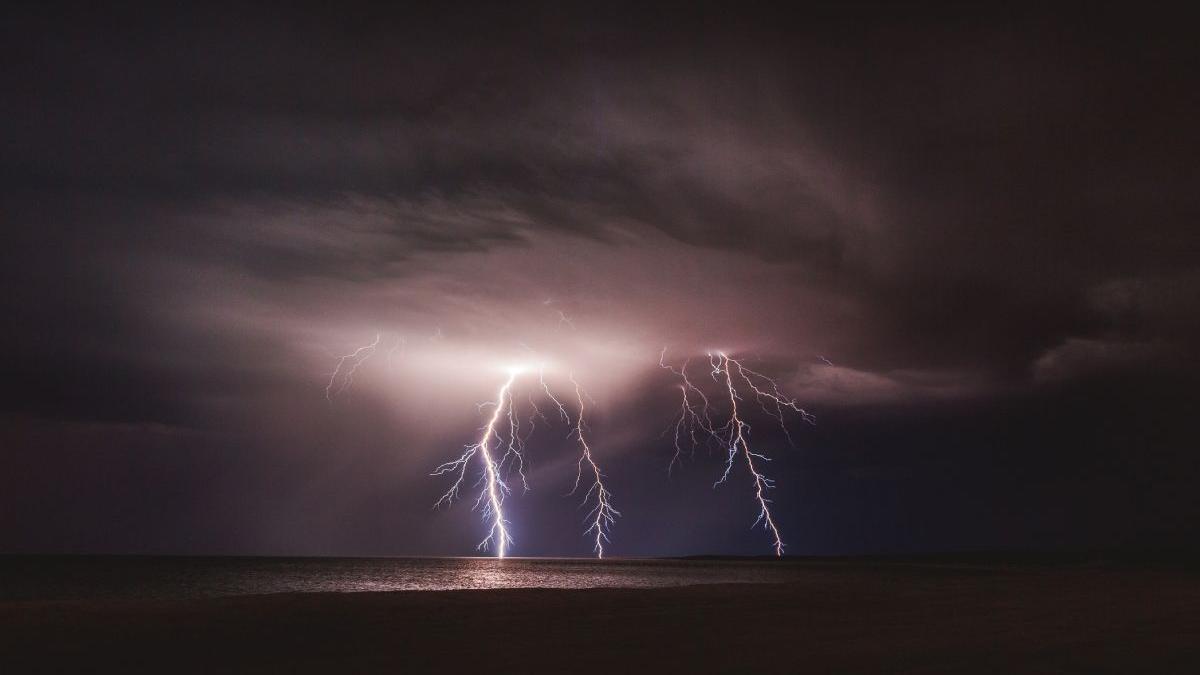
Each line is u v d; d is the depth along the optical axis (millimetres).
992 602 22766
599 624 16453
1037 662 11602
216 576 57031
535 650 13008
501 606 19828
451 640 14109
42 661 11938
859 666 11344
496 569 71438
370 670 11297
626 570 67312
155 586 44562
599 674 10906
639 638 14367
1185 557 82875
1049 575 46062
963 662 11633
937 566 70750
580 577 52094
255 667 11578
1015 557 93562
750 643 13758
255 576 57031
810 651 12805
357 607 19188
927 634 14984
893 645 13414
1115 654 12352
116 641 13664
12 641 13367
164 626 15383
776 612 19203
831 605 21359
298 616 17219
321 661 12039
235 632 14867
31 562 93938
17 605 18391
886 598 24172
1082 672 10781
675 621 17062
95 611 17203
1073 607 21016
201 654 12648
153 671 11336
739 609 19859
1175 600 23594
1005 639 14195
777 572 58531
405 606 19547
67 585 46344
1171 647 13109
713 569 69562
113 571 67625
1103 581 36969
